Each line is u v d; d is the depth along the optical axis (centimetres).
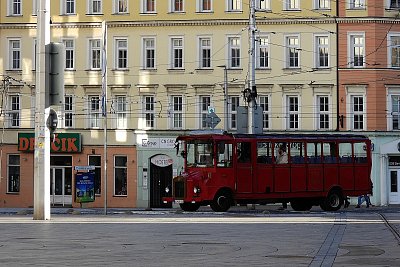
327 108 6681
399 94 6675
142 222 3562
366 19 6631
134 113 6881
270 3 6731
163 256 2094
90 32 6925
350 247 2355
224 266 1875
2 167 7006
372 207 6144
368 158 5272
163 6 6831
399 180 6638
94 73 6919
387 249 2297
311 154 5056
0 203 6994
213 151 4822
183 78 6812
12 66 7019
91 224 3406
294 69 6694
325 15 6656
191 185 4834
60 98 3706
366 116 6625
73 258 2036
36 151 3734
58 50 3703
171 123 6831
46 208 3766
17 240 2569
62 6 6931
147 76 6856
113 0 6888
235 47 6762
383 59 6656
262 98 6738
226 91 6456
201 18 6769
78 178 5981
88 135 6912
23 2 7012
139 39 6862
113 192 6856
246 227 3212
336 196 5144
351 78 6650
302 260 2006
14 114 7019
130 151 6850
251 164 4869
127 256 2089
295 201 5203
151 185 6819
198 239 2623
